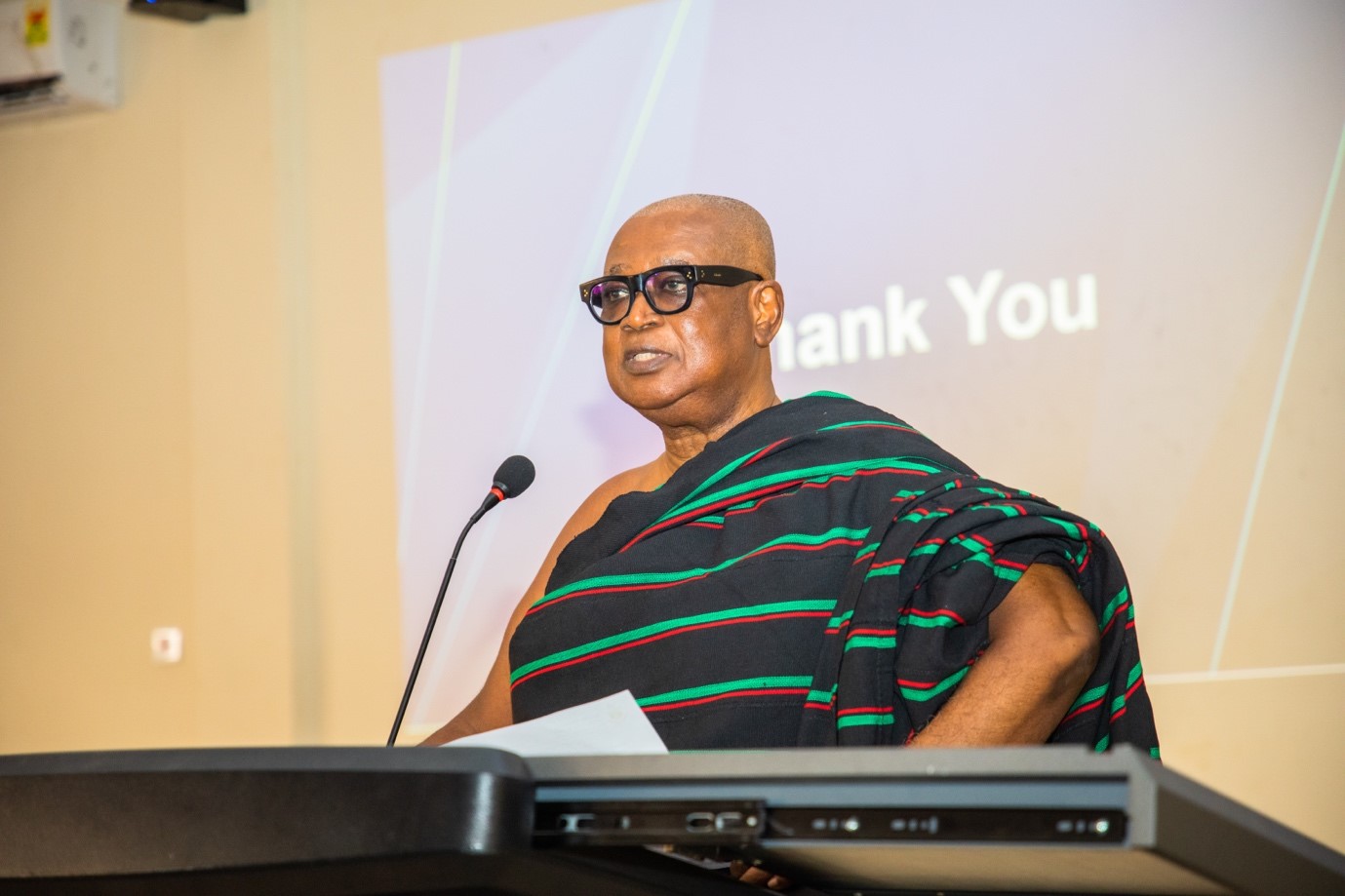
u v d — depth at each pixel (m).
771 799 0.92
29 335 5.06
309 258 4.64
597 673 1.99
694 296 2.16
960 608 1.74
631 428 4.05
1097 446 3.51
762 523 1.99
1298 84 3.34
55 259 5.05
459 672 4.25
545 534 4.14
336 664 4.52
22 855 0.96
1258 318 3.36
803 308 3.86
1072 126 3.57
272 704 4.57
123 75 4.96
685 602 1.95
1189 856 0.88
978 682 1.66
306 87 4.67
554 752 1.17
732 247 2.20
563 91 4.23
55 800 0.96
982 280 3.65
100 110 5.00
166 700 4.79
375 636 4.47
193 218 4.77
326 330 4.61
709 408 2.20
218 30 4.76
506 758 0.94
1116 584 1.87
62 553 4.99
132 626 4.86
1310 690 3.28
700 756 0.93
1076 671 1.67
